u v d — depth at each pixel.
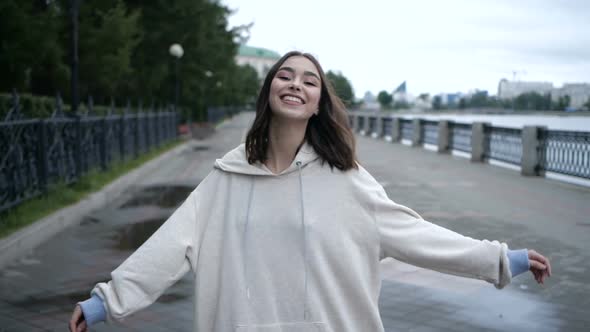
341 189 1.66
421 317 3.92
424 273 4.96
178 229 1.66
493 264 1.60
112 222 7.19
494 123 15.27
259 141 1.71
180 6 23.52
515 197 9.31
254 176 1.69
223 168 1.72
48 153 7.82
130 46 17.66
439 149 19.11
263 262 1.60
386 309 4.07
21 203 7.04
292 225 1.61
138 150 15.11
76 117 9.16
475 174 12.63
